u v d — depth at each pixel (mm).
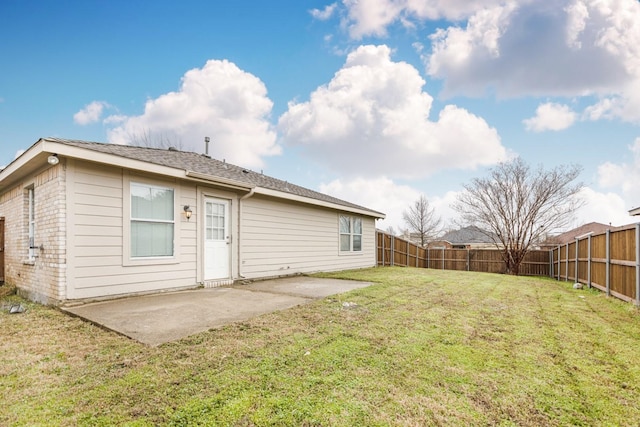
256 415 2146
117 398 2332
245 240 8570
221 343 3426
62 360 3006
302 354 3178
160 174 6441
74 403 2270
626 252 6812
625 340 3902
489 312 5246
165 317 4461
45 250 5730
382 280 8867
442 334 3943
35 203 6191
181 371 2756
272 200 9484
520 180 18078
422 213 35562
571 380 2795
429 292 6988
